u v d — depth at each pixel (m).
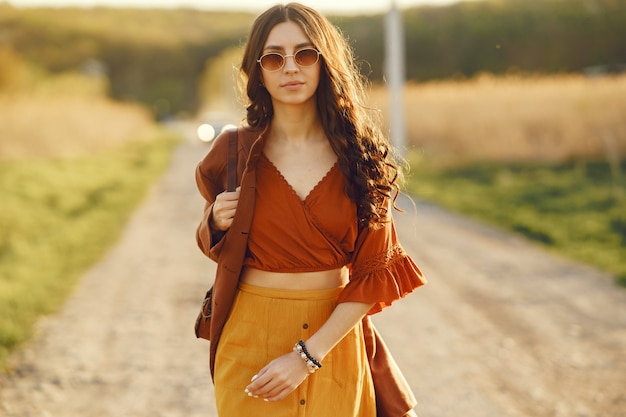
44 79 40.16
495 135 17.47
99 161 21.94
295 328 2.12
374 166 2.14
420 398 4.32
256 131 2.19
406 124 20.58
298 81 2.07
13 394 4.44
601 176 13.65
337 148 2.11
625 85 16.27
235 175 2.15
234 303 2.18
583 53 41.75
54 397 4.39
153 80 94.44
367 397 2.25
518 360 4.96
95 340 5.50
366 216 2.09
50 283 7.14
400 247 2.20
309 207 2.08
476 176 15.51
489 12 44.97
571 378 4.59
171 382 4.64
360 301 2.09
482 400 4.27
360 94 2.30
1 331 5.39
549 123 16.48
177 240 9.88
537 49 42.00
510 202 11.89
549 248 8.69
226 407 2.14
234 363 2.14
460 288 6.97
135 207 13.24
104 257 8.72
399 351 5.19
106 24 106.38
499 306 6.32
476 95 19.41
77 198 13.48
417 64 45.00
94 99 38.56
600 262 7.75
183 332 5.71
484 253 8.54
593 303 6.34
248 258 2.14
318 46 2.09
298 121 2.14
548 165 15.60
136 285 7.27
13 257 8.19
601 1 42.56
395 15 17.41
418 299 6.61
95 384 4.61
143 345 5.38
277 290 2.13
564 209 10.81
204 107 95.75
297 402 2.12
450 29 44.50
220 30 126.81
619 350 5.11
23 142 21.11
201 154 28.91
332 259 2.13
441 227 10.41
